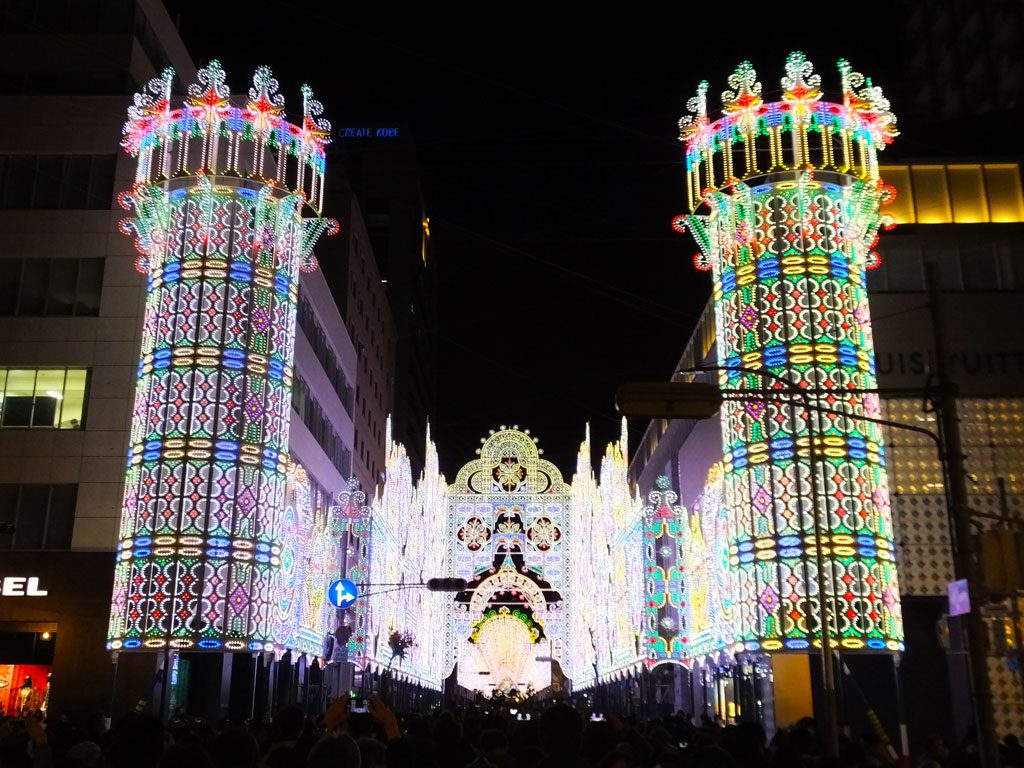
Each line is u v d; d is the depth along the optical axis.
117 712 39.84
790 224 38.06
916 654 39.31
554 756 9.00
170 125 41.66
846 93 39.41
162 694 38.16
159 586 37.50
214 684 42.84
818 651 34.88
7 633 42.62
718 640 40.97
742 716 43.25
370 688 62.31
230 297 39.94
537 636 92.75
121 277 46.00
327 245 73.19
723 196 39.22
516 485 90.00
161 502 38.19
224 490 38.41
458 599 90.62
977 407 41.69
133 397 44.69
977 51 57.34
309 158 43.59
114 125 47.81
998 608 19.41
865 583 35.31
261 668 47.34
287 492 42.38
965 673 38.44
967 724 38.12
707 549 43.62
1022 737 37.44
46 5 51.22
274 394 40.47
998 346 42.16
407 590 72.19
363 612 57.12
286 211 42.03
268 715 40.97
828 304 37.31
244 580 38.12
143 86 51.44
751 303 37.88
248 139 42.69
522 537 88.44
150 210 41.25
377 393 87.88
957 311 42.53
